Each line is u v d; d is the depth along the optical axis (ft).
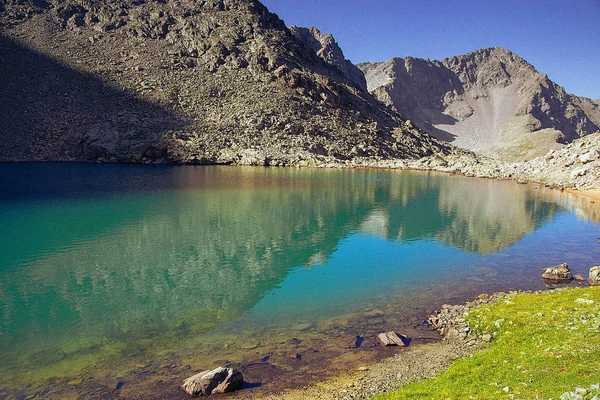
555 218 152.87
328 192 212.02
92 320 65.82
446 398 37.27
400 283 82.69
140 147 354.95
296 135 419.95
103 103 414.82
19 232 122.01
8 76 413.59
